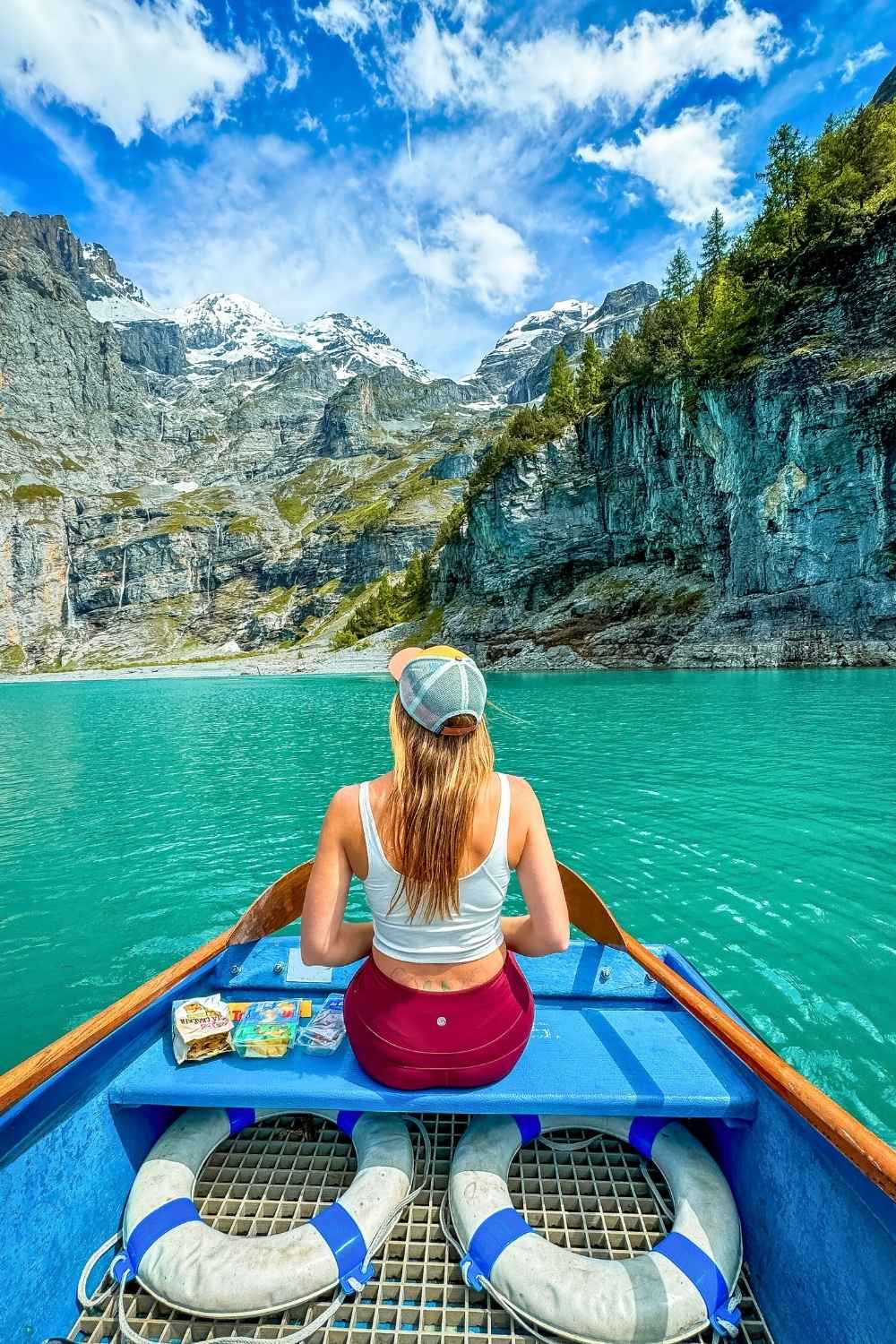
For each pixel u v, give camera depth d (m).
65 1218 2.06
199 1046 2.46
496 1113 2.24
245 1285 1.93
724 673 41.81
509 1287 1.93
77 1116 2.17
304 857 9.34
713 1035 2.58
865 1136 1.66
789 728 17.94
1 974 6.19
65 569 171.75
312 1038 2.56
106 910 7.62
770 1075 2.03
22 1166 1.96
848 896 7.05
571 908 3.14
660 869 7.90
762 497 45.75
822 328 43.25
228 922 7.26
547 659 60.28
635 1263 1.97
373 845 2.03
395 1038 2.17
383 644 98.06
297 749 20.45
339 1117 2.55
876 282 41.16
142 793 14.17
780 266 46.75
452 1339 1.93
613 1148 2.54
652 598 57.97
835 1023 4.83
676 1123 2.48
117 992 5.83
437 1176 2.39
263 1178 2.43
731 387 47.00
